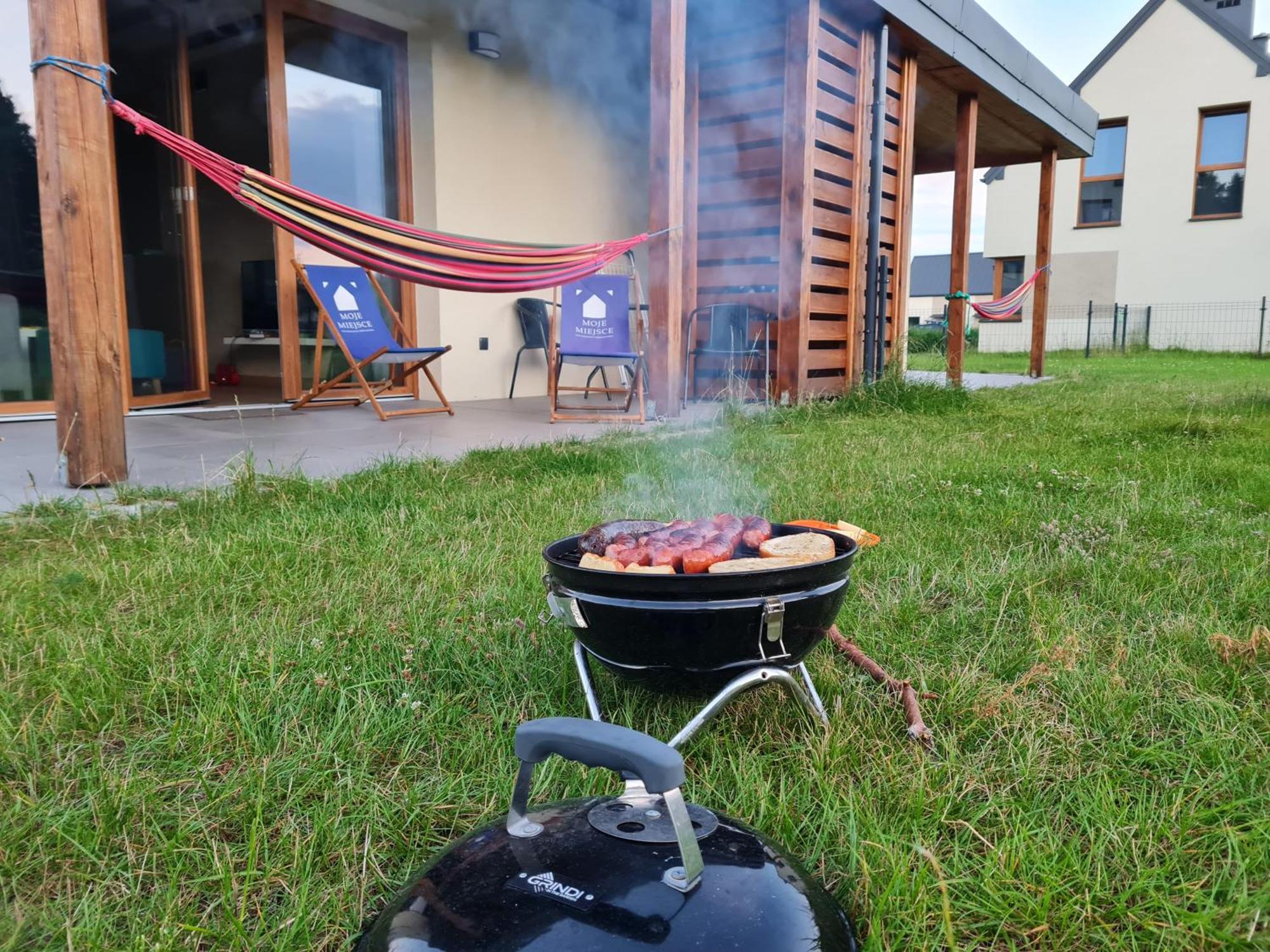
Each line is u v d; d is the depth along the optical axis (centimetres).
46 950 92
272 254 680
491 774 124
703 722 124
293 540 222
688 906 75
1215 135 1516
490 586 194
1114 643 169
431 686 153
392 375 590
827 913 82
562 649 162
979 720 138
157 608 177
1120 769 126
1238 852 103
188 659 154
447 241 330
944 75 651
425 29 568
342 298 509
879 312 622
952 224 707
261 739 130
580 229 698
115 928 97
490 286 349
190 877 105
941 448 396
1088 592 200
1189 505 275
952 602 194
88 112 270
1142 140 1554
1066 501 289
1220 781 120
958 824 113
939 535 245
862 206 590
